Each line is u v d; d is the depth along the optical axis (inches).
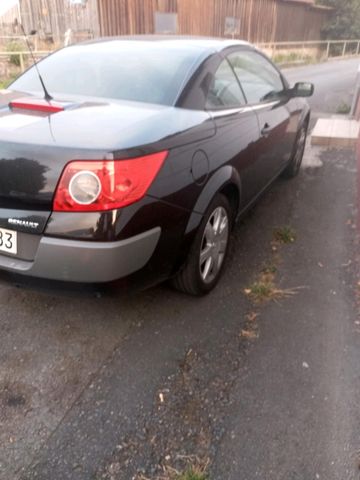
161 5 706.8
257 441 78.6
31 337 104.0
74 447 77.7
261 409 85.0
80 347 101.3
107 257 82.9
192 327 107.7
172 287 116.1
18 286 91.7
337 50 1227.2
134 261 87.4
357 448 77.4
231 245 146.2
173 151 92.3
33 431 80.6
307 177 215.6
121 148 81.5
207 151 104.7
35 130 86.3
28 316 111.0
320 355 98.6
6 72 528.7
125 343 102.5
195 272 109.4
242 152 124.7
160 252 93.0
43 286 88.1
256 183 146.4
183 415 83.9
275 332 105.9
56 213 82.2
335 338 104.0
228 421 82.4
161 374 93.7
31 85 123.0
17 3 641.0
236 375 93.0
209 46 131.0
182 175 94.7
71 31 646.5
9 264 88.3
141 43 132.7
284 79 182.1
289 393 88.6
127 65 120.6
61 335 104.8
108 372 94.0
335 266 134.9
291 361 96.9
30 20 653.9
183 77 114.2
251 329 106.9
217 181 108.7
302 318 110.9
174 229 94.7
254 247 145.6
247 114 131.7
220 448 77.4
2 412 84.2
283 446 77.7
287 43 993.5
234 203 129.4
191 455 76.3
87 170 79.4
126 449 77.4
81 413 84.3
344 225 163.8
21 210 85.4
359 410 84.8
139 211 84.7
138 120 93.5
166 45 129.6
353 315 112.1
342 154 253.3
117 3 648.4
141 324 108.7
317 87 522.3
